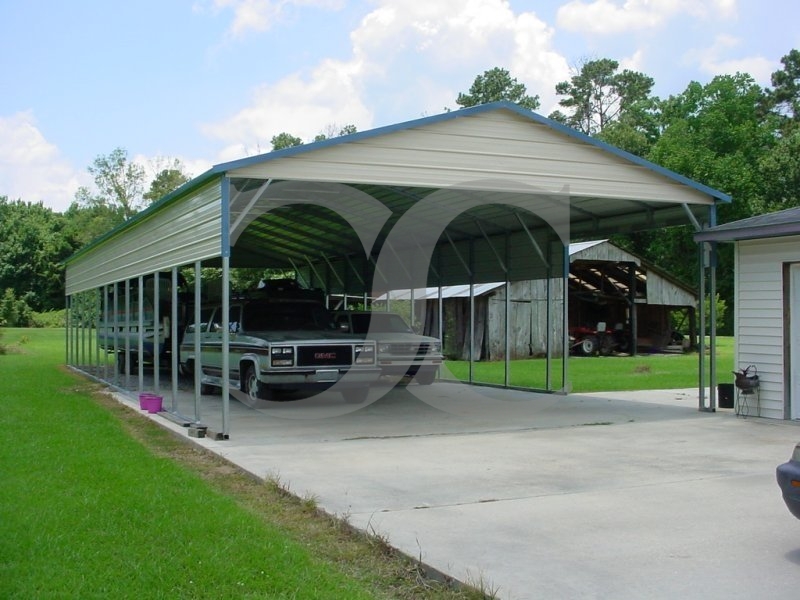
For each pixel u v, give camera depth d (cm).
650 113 5681
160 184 6303
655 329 3431
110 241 1803
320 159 1003
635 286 3241
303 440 981
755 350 1203
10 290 6012
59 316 6044
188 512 612
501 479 749
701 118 4919
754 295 1205
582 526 586
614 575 479
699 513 623
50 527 565
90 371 2131
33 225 6825
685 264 4662
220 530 565
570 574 480
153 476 745
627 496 680
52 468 771
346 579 475
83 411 1234
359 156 1022
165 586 454
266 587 455
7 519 584
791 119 5347
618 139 5066
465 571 483
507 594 447
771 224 1121
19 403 1334
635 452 898
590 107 6600
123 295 2169
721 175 4422
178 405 1361
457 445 948
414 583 478
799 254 1139
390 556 526
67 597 435
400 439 994
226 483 749
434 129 1062
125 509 617
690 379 1983
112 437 975
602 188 1172
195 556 505
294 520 614
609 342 3164
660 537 558
